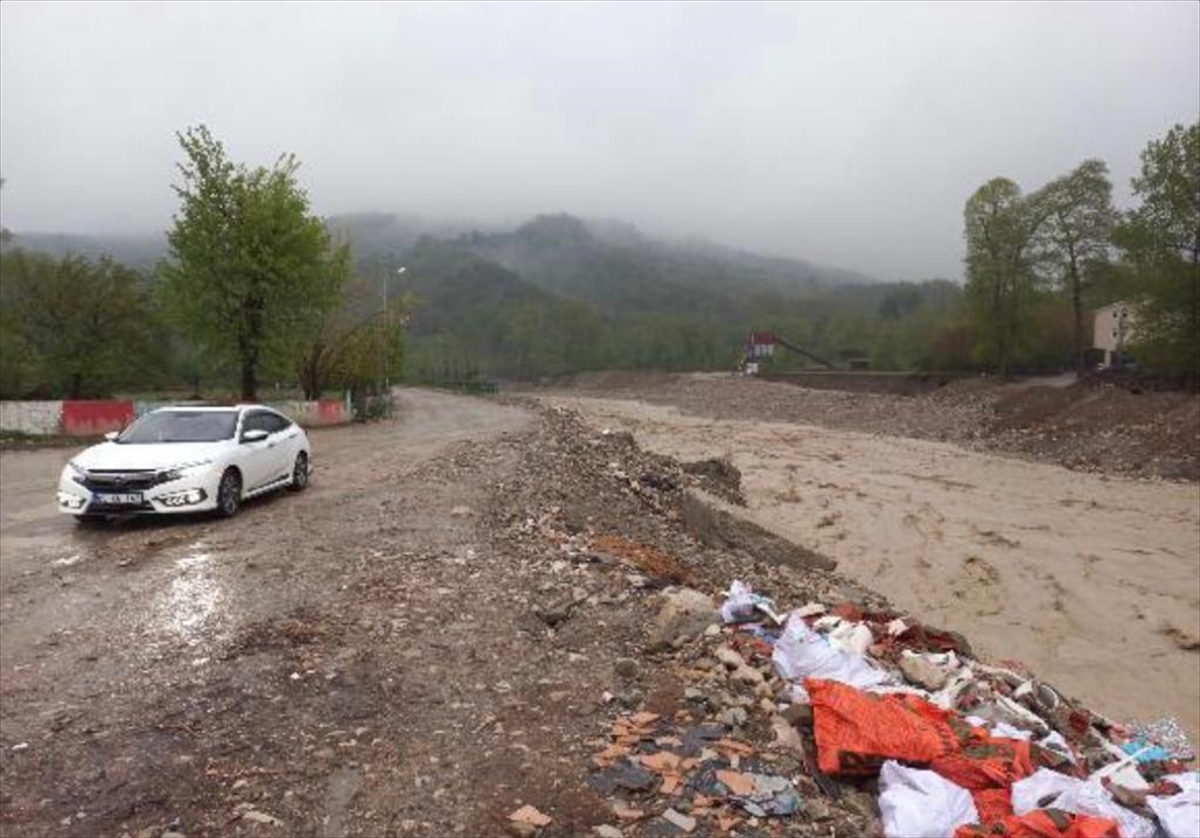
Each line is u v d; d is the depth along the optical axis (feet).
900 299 539.70
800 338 476.13
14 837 15.39
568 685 21.33
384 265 245.65
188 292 122.83
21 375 172.65
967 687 22.99
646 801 16.06
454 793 16.44
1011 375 226.38
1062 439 144.05
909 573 64.44
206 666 23.11
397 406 220.02
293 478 53.21
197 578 32.09
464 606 27.66
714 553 46.93
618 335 512.63
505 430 111.96
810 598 38.91
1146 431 129.49
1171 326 150.61
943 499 95.45
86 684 22.33
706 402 301.02
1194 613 54.90
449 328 610.24
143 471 42.29
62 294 187.93
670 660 23.27
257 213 121.39
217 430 47.16
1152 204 149.69
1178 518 85.30
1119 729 26.91
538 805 15.90
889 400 227.20
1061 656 47.88
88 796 16.74
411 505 45.29
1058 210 203.00
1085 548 72.23
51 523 45.19
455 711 20.01
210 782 17.13
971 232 215.51
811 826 15.48
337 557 34.40
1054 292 210.59
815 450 148.05
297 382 181.78
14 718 20.38
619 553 36.81
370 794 16.52
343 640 24.68
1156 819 16.67
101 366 189.37
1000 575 63.62
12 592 31.30
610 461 75.82
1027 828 15.14
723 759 17.43
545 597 28.71
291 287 125.49
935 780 16.35
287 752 18.25
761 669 22.34
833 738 17.87
